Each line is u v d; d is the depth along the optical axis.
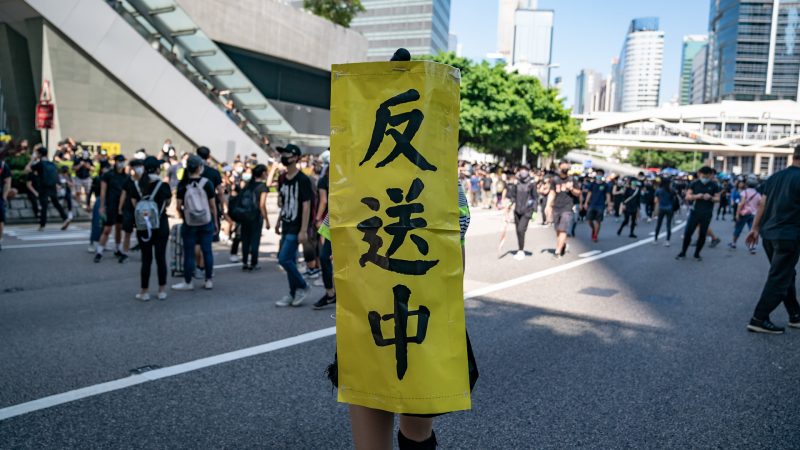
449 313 2.03
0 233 10.66
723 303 7.80
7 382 4.29
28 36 21.61
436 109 2.00
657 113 130.00
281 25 39.44
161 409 3.86
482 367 4.87
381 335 2.00
